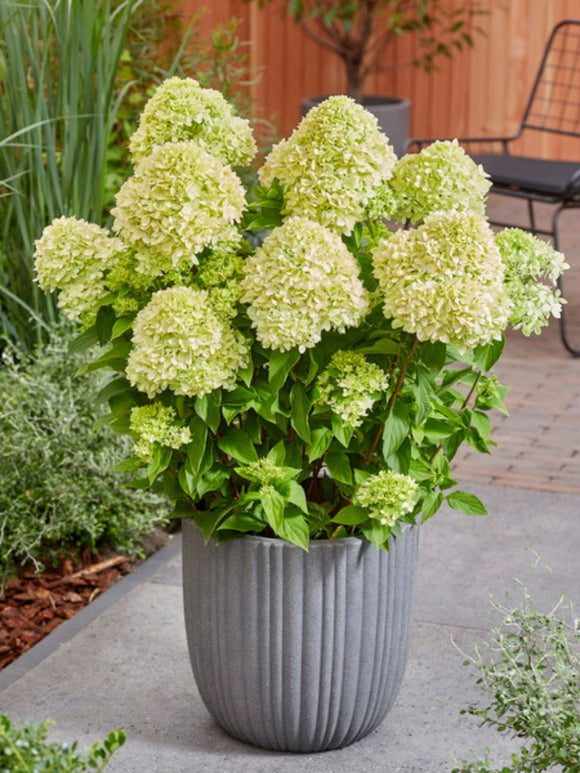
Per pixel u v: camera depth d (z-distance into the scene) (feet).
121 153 14.19
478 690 8.04
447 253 6.13
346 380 6.59
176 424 6.72
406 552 7.20
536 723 6.30
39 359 10.48
